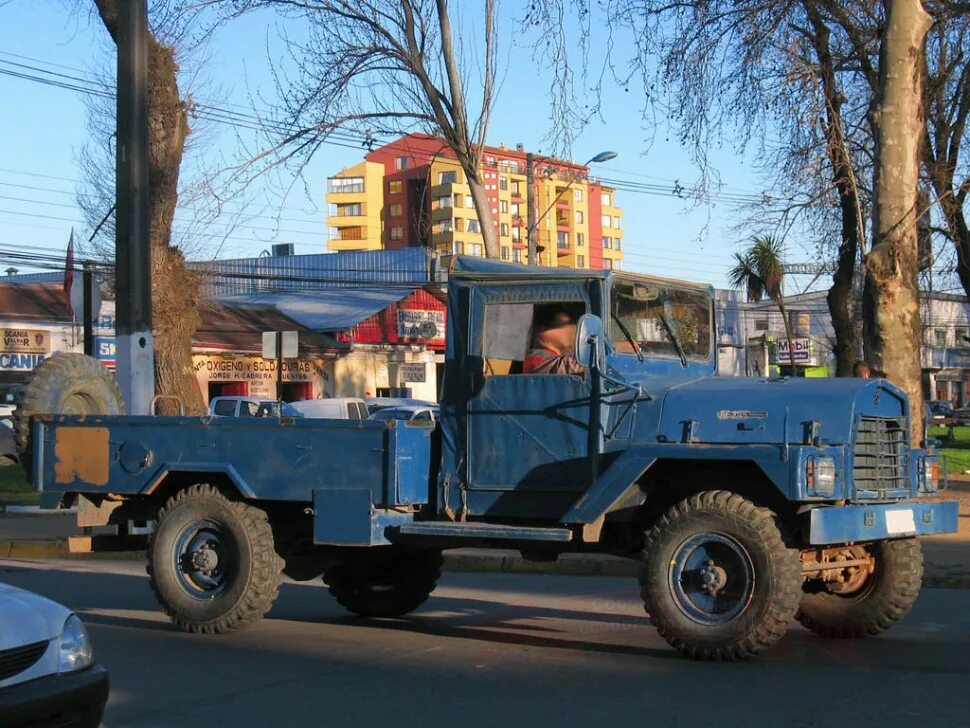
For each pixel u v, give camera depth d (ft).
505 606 36.27
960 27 62.64
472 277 28.84
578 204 318.45
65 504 33.32
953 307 230.89
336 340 136.56
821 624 28.94
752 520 24.62
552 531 26.27
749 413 25.54
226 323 131.85
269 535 30.17
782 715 20.77
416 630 31.50
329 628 31.89
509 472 27.91
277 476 29.55
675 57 58.80
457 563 47.47
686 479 26.78
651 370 28.32
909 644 28.17
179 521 30.68
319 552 32.53
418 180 279.49
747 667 25.00
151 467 31.32
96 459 32.14
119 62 48.49
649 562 25.64
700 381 27.48
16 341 112.27
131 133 48.37
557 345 27.63
